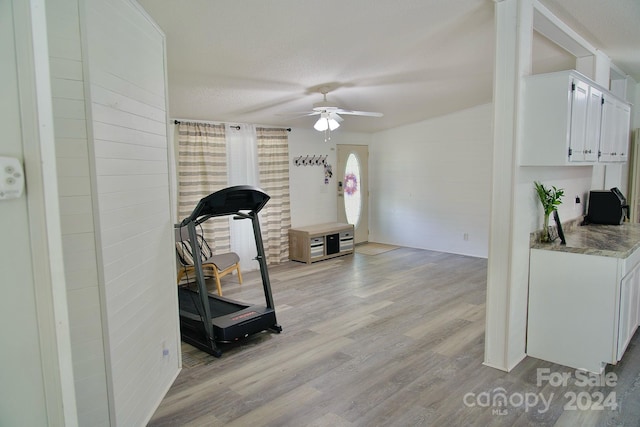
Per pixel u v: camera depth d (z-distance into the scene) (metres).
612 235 3.46
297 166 6.73
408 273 5.68
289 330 3.76
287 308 4.34
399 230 7.65
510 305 2.87
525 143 2.81
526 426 2.28
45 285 1.01
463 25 3.18
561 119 2.66
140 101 2.38
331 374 2.92
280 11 2.70
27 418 1.01
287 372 2.97
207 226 5.50
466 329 3.69
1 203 0.94
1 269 0.95
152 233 2.54
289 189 6.56
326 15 2.81
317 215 7.12
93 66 1.90
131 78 2.27
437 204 7.04
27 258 0.99
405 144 7.38
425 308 4.27
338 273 5.73
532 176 3.05
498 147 2.85
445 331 3.65
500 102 2.82
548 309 3.02
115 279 2.06
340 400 2.59
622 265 2.73
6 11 0.95
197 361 3.18
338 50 3.46
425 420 2.35
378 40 3.34
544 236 3.15
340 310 4.25
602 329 2.81
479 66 4.21
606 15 3.06
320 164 7.10
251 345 3.45
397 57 3.78
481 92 5.41
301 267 6.11
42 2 1.00
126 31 2.22
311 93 4.68
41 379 1.02
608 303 2.77
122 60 2.17
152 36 2.57
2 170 0.90
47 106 1.01
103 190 1.97
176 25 2.76
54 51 1.80
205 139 5.40
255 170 6.05
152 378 2.51
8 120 0.96
